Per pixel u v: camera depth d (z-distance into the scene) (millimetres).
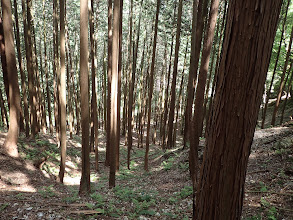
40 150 9352
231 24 1250
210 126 1447
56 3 10000
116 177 8695
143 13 15664
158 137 20234
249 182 5102
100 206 4680
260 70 1227
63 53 6520
